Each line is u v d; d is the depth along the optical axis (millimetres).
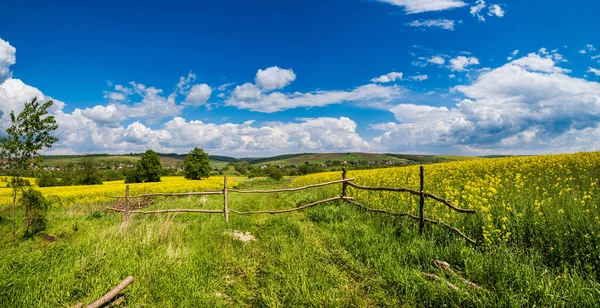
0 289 3877
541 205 6078
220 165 139000
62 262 4777
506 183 9664
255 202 14461
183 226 7555
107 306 3727
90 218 10984
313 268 4750
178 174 84688
